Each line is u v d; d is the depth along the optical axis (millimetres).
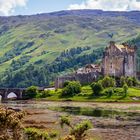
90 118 146375
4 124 39938
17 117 41750
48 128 108688
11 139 40469
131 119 145500
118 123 130375
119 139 95688
